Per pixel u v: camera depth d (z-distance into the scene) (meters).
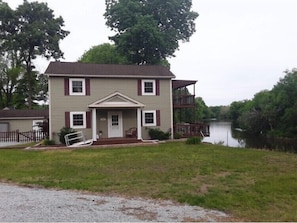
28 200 6.68
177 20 35.59
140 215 5.66
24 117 32.38
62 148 17.70
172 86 24.12
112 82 21.20
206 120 110.75
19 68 42.38
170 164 11.46
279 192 7.45
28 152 15.96
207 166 11.05
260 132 49.31
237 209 6.13
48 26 38.22
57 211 5.86
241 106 79.44
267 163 11.98
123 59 40.22
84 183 8.35
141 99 21.84
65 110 20.05
